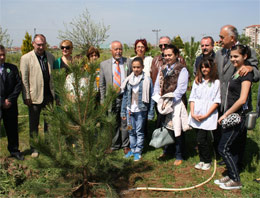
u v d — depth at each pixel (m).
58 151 2.85
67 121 2.90
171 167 3.96
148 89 4.08
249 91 3.15
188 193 3.26
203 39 4.27
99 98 4.62
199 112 3.63
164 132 3.88
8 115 4.23
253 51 3.45
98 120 3.16
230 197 3.12
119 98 4.43
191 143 4.87
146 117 4.26
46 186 3.15
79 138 2.95
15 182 3.42
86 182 3.20
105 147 3.04
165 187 3.41
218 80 3.59
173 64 3.91
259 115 3.46
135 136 4.35
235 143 3.38
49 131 3.01
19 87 4.23
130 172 3.80
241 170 3.74
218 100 3.54
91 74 2.88
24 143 5.07
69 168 3.00
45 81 4.39
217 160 4.13
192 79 9.41
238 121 3.07
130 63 4.58
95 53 4.42
